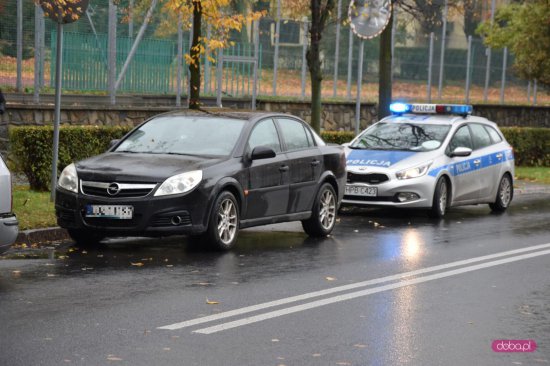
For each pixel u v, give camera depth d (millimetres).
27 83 31484
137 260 16578
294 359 10422
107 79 33375
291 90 41094
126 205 17000
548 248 19234
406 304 13469
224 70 38312
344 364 10273
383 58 33656
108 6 33281
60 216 17609
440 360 10547
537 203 29312
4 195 13977
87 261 16359
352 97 43625
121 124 32281
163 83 35312
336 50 42938
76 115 31078
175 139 18844
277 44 40500
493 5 49625
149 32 34719
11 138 24516
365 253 18141
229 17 26094
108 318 12125
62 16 21141
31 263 16031
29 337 11102
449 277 15711
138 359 10273
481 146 26438
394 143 25391
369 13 28281
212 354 10547
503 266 16922
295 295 13883
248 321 12148
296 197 19688
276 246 18844
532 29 42375
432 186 24188
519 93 51375
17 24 31156
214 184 17484
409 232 21531
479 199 26094
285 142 19750
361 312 12867
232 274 15484
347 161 24562
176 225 17094
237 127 18891
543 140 42000
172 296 13570
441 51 47594
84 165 17703
